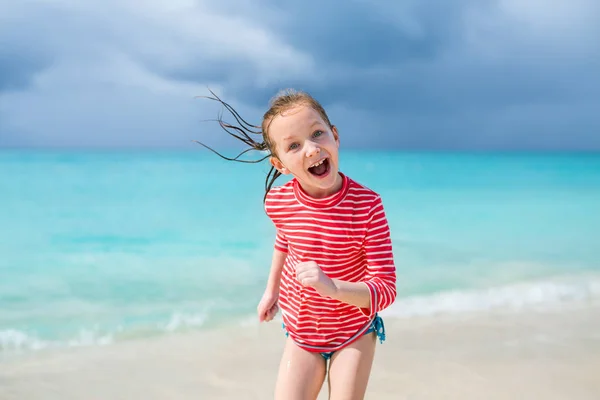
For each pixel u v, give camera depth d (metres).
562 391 3.93
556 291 6.78
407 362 4.44
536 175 34.88
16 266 8.35
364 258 2.85
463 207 16.50
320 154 2.67
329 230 2.78
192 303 6.28
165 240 10.60
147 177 29.83
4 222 13.20
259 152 3.07
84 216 14.28
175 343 4.95
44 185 24.25
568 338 5.07
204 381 4.13
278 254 3.16
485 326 5.42
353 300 2.53
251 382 4.12
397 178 31.34
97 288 6.99
